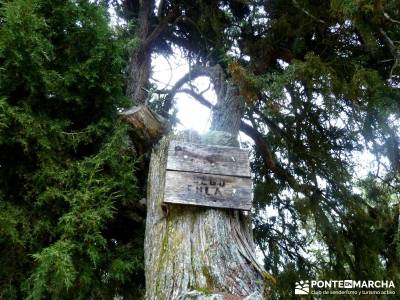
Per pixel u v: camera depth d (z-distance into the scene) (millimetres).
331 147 4793
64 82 3002
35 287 2396
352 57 4121
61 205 2830
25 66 2705
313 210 4863
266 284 2309
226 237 2389
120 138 2988
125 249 3102
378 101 3541
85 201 2656
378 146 4145
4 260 2732
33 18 2566
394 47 3605
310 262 4988
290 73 3662
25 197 2801
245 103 4031
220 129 3793
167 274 2254
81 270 2711
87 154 3150
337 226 4836
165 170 2660
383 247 4484
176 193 2445
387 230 4375
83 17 3158
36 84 2809
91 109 3246
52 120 2936
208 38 4953
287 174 5145
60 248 2361
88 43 3203
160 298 2170
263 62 4660
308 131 4820
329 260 4887
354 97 3678
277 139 5109
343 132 4641
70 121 3037
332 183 4910
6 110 2598
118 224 3320
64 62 3115
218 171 2549
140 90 4395
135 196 3123
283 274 4766
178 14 5125
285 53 4727
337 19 3873
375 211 4574
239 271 2232
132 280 3189
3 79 2678
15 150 2879
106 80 3178
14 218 2639
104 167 3002
